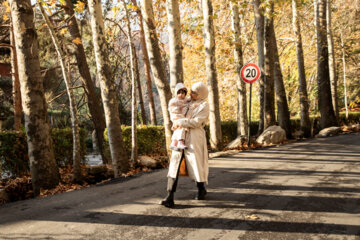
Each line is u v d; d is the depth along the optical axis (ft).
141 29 54.95
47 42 43.57
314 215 12.51
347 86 93.56
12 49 43.29
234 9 43.55
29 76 18.52
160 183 18.97
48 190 18.60
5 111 56.85
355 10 77.10
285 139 43.34
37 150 18.76
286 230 11.01
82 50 42.22
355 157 27.81
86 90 42.60
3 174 21.88
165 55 45.24
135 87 25.66
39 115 18.83
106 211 13.42
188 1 46.03
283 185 17.72
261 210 13.23
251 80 35.91
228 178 19.90
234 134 50.55
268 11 45.21
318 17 60.54
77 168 20.75
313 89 78.38
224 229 11.16
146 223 11.85
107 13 45.16
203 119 14.05
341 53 80.89
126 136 32.53
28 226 11.71
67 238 10.49
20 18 18.26
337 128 56.24
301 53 56.03
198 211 13.21
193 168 13.89
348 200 14.55
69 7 39.88
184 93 14.69
